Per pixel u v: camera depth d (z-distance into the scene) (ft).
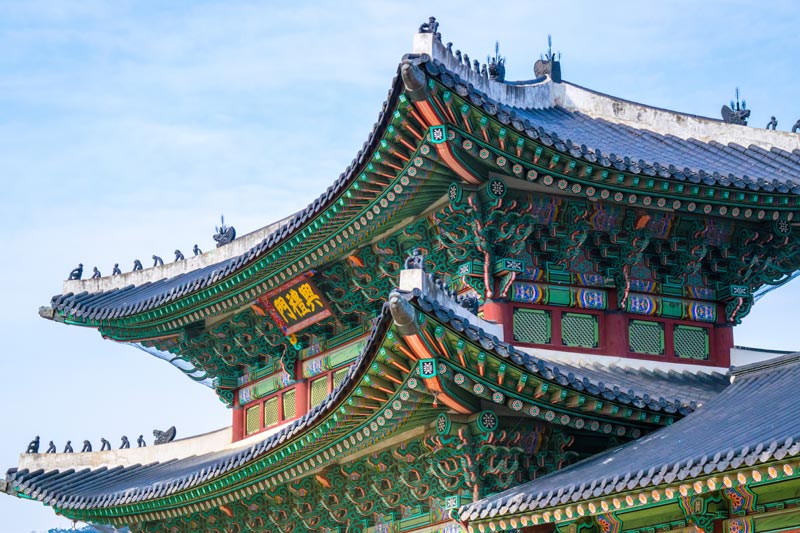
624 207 124.67
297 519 146.41
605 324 126.93
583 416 110.73
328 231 133.90
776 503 94.73
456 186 118.83
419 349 102.27
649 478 93.45
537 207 121.80
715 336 132.16
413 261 103.30
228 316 167.53
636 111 142.82
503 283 121.19
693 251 128.67
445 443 110.83
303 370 160.97
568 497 99.50
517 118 111.86
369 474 130.41
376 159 118.21
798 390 107.14
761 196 123.54
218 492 144.36
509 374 106.01
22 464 180.75
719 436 99.66
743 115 146.82
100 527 182.09
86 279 185.88
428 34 119.55
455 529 120.98
